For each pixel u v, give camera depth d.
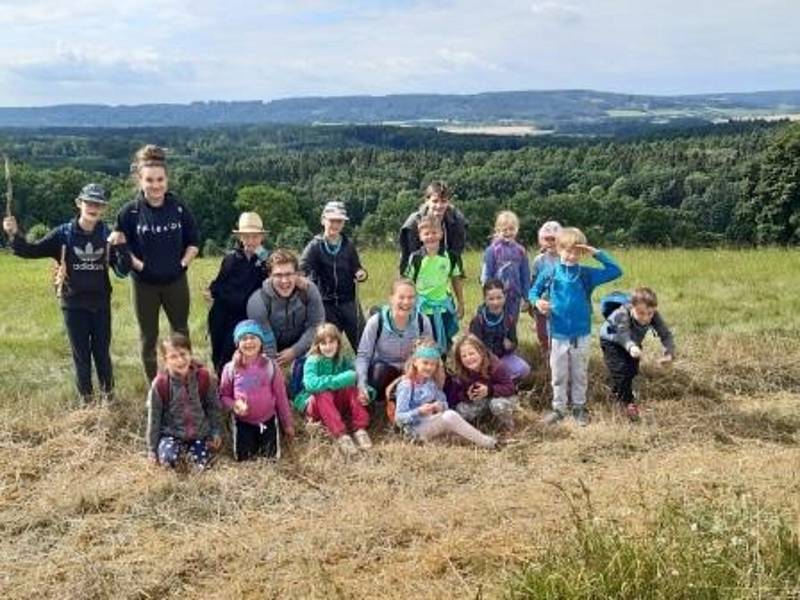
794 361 8.65
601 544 4.46
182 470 6.41
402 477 6.30
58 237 7.09
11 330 10.76
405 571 4.90
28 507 5.88
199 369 6.63
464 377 7.52
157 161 7.12
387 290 12.95
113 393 7.48
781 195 44.62
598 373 8.31
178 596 4.84
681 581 4.13
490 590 4.60
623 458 6.73
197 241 7.54
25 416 7.21
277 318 7.52
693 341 9.23
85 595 4.80
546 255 8.35
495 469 6.44
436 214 8.13
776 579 4.21
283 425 7.02
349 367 7.45
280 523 5.63
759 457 6.50
